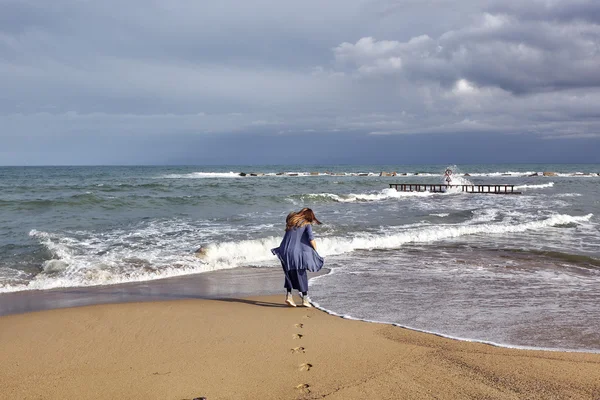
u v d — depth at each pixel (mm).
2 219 16141
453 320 6102
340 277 9000
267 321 6098
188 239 13078
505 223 17438
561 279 8773
